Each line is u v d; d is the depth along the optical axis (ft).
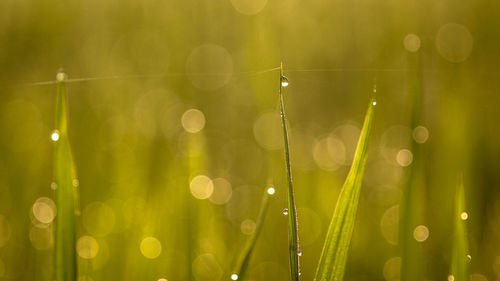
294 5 2.67
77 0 3.28
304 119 2.64
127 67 3.24
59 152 1.34
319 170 1.87
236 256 1.40
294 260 1.29
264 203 1.38
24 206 1.77
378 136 2.47
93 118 2.43
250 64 1.96
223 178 2.10
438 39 2.50
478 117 1.94
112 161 1.90
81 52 3.22
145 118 2.41
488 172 1.80
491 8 2.51
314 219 1.72
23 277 1.58
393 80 2.59
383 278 1.59
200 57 3.02
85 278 1.47
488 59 2.30
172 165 1.69
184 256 1.53
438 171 1.76
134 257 1.54
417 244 1.40
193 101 2.51
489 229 1.69
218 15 2.93
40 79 3.04
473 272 1.63
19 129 2.35
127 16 3.29
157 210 1.55
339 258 1.30
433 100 1.99
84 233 1.62
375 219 1.75
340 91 2.66
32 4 3.16
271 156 2.07
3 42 3.09
